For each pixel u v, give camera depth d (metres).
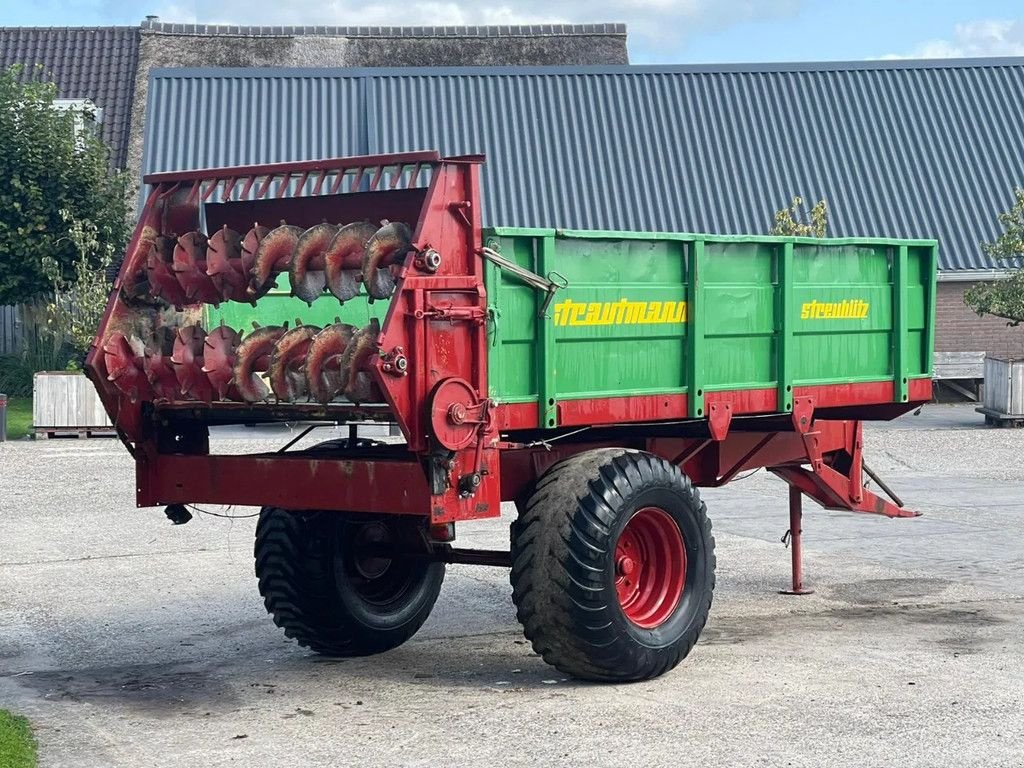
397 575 8.15
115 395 7.20
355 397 6.30
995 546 11.54
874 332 8.64
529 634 6.80
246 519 13.26
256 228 6.87
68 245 25.20
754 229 27.02
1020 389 22.14
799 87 29.80
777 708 6.55
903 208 27.66
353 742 6.13
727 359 7.66
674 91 29.45
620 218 26.92
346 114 28.36
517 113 28.64
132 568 10.75
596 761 5.77
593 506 6.72
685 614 7.20
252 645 8.27
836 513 13.41
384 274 6.39
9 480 16.03
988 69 30.41
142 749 6.07
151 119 27.62
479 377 6.44
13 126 25.06
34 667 7.73
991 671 7.26
